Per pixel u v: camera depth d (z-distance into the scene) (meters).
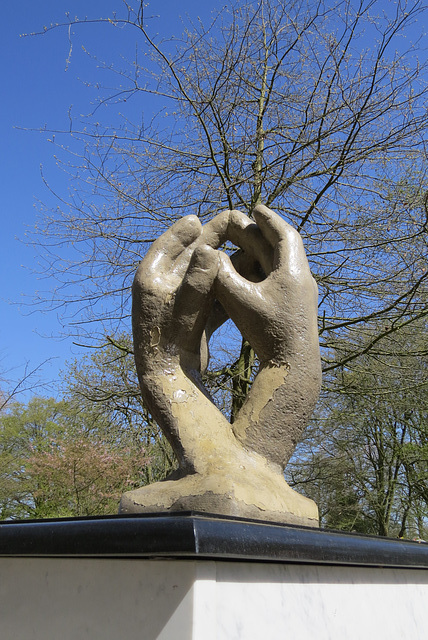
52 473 9.03
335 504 13.68
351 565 1.71
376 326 6.99
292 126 7.10
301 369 2.18
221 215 2.54
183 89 7.09
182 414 2.16
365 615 1.73
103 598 1.34
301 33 6.99
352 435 12.43
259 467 2.06
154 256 2.37
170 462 8.60
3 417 17.41
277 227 2.34
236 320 2.25
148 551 1.24
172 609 1.22
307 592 1.52
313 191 7.09
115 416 8.89
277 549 1.38
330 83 6.81
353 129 6.71
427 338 7.17
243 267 2.54
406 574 2.00
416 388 7.22
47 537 1.43
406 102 6.77
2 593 1.56
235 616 1.29
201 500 1.88
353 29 6.75
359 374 7.61
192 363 2.32
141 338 2.28
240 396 6.59
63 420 11.67
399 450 13.08
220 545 1.22
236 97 7.27
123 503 2.06
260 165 7.20
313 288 2.32
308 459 10.23
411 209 6.57
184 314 2.25
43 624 1.44
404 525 15.01
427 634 2.01
